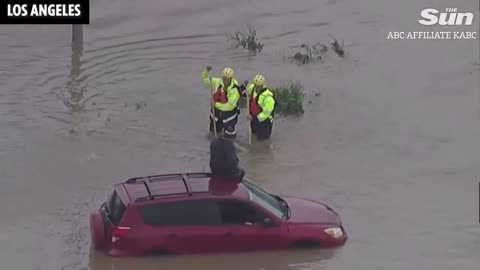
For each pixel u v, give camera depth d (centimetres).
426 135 6719
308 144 6538
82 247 4950
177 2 10088
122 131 6675
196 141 6556
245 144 6519
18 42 8544
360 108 7231
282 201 5184
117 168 6031
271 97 6456
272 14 9731
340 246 5006
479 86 7781
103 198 5575
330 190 5791
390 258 4903
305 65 8175
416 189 5828
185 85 7662
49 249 4912
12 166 5994
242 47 8594
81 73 7850
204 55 8388
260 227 4831
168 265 4747
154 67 8069
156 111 7100
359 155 6366
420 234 5212
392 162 6253
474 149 6469
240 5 10044
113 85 7612
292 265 4819
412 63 8344
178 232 4756
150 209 4750
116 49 8488
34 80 7625
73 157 6184
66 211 5391
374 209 5534
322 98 7431
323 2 10269
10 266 4697
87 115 6950
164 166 6081
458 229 5281
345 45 8775
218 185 4944
